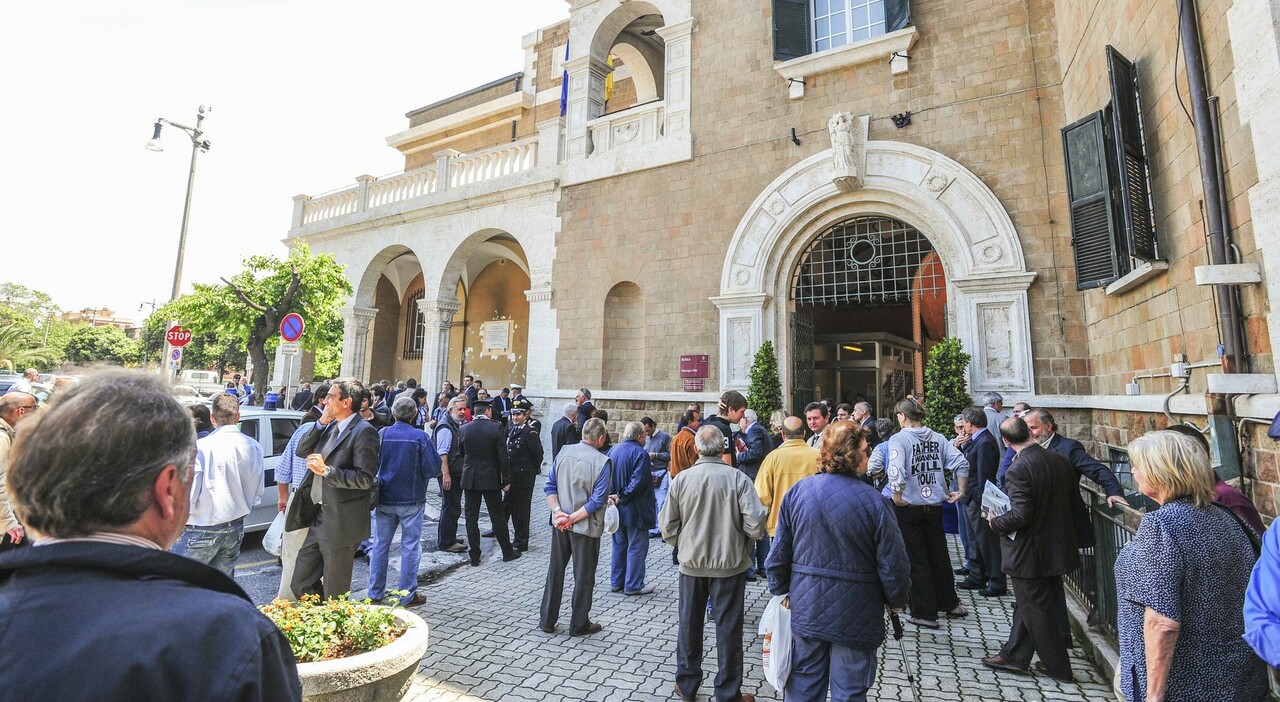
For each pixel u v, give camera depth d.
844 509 3.32
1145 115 6.06
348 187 18.81
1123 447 7.37
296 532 5.05
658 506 8.95
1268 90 3.93
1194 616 2.34
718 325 11.73
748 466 7.41
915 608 5.50
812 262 11.83
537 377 13.81
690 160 12.41
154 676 1.06
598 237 13.41
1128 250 5.90
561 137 14.38
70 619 1.09
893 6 10.76
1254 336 4.30
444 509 7.98
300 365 19.30
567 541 5.38
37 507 1.23
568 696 4.14
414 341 21.58
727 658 4.04
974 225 9.69
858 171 10.59
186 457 1.40
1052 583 4.39
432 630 5.28
